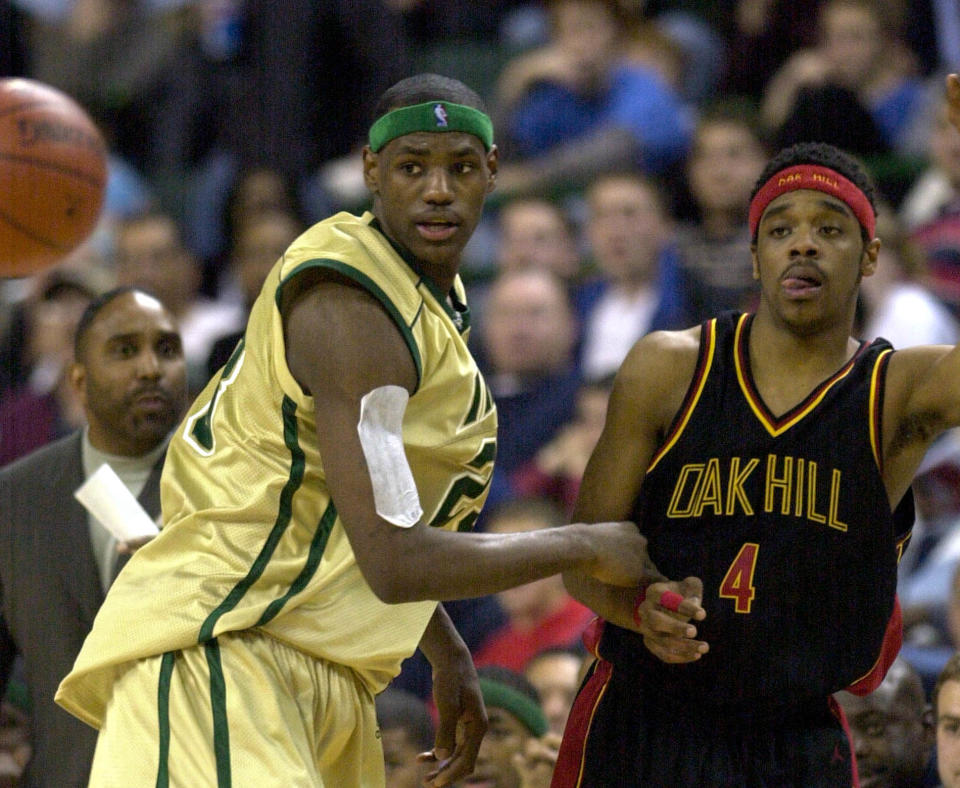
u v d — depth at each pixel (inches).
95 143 549.3
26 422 852.0
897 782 498.6
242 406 382.9
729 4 1139.9
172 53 1155.9
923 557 729.0
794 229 381.1
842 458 383.2
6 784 548.7
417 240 377.4
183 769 366.9
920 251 844.6
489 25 1217.4
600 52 1026.7
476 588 359.9
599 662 419.5
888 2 1008.9
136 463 519.2
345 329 362.3
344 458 357.1
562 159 1013.8
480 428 390.6
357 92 1104.2
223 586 374.6
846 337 390.0
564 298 893.8
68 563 498.9
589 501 402.6
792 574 384.5
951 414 381.1
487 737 528.7
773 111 985.5
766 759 394.3
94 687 392.5
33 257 536.7
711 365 391.2
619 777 402.6
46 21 1179.3
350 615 382.9
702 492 388.8
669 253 893.8
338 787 398.3
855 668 388.2
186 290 976.3
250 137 1103.6
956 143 880.9
